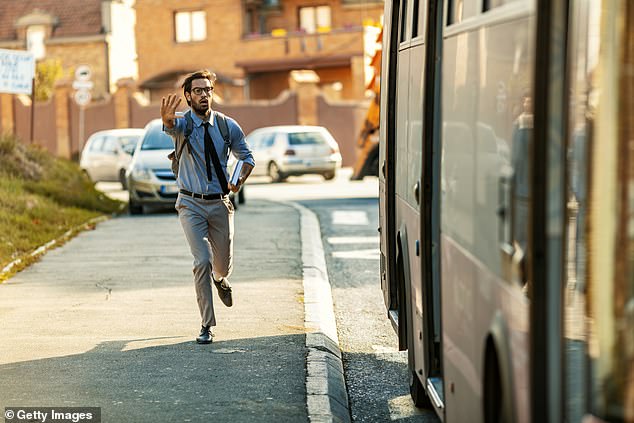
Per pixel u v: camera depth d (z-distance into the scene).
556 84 4.02
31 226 18.30
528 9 4.23
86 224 20.30
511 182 4.46
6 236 16.77
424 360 6.78
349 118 51.69
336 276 14.97
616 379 3.65
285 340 9.93
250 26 62.28
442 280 6.18
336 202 27.31
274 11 61.84
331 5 61.28
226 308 11.58
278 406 7.68
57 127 55.53
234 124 9.91
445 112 6.05
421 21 7.04
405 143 7.86
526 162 4.28
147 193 23.77
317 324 10.68
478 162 5.11
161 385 8.30
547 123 4.02
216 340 9.95
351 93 59.00
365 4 60.69
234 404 7.73
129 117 54.72
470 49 5.33
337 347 10.31
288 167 37.56
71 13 66.19
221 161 9.81
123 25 66.38
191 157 9.77
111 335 10.20
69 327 10.58
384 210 9.25
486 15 4.98
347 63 57.34
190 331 10.36
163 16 61.53
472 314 5.25
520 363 4.29
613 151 3.68
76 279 13.62
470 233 5.29
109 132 37.72
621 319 3.65
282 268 14.48
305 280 13.43
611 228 3.68
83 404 7.75
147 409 7.61
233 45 60.19
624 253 3.65
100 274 14.02
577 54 4.12
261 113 52.38
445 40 6.06
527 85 4.26
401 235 7.98
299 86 52.00
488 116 4.91
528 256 4.12
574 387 4.25
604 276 3.70
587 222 3.90
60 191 23.61
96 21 65.50
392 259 8.86
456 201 5.68
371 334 11.09
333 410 7.66
